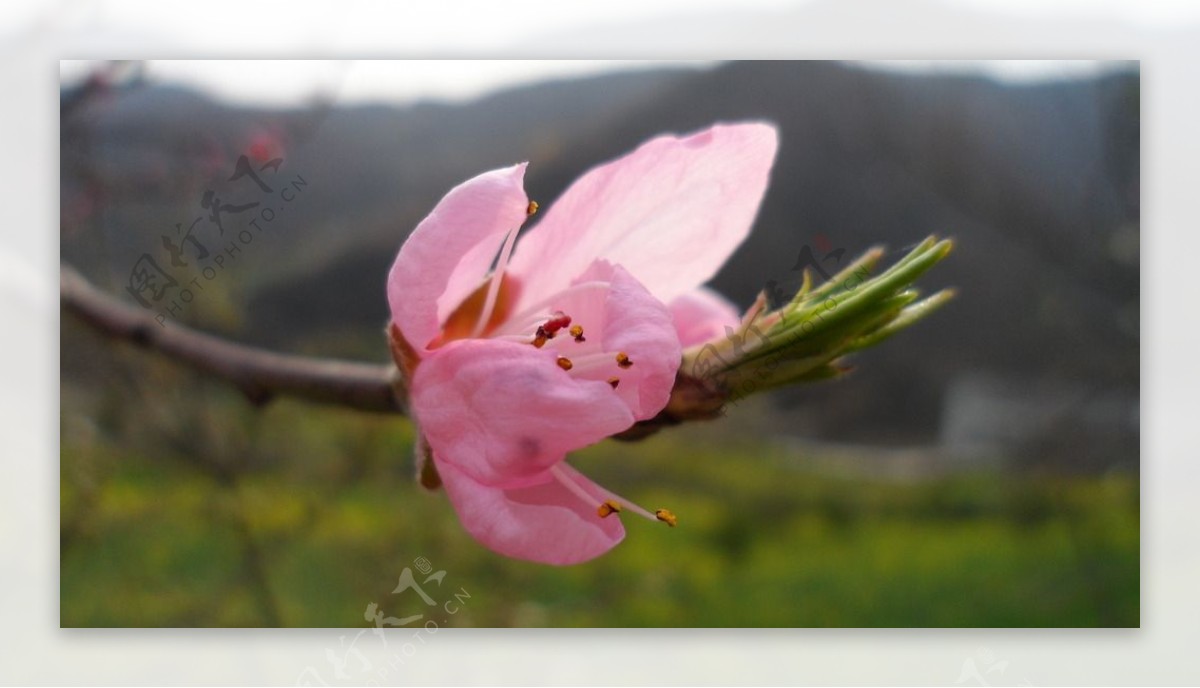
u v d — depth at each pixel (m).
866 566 0.53
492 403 0.11
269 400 0.15
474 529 0.11
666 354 0.11
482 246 0.12
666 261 0.12
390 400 0.14
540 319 0.12
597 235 0.12
